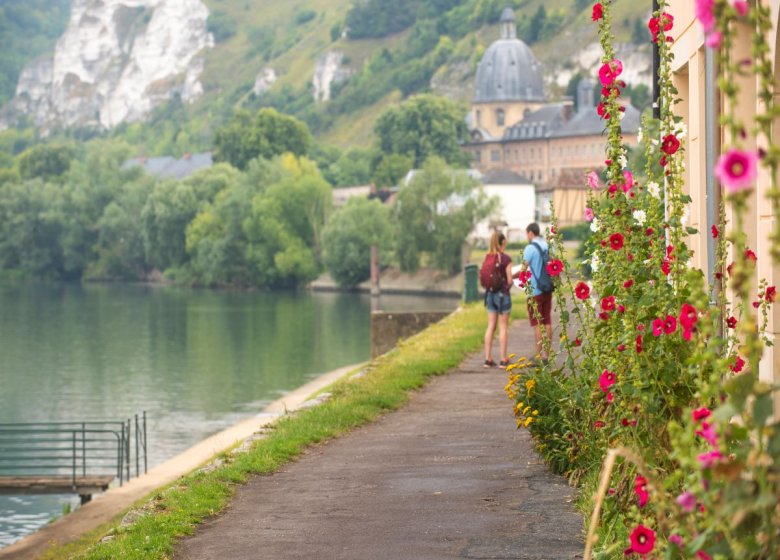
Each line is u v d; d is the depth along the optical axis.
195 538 11.95
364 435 18.66
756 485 4.77
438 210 165.62
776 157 4.52
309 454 17.12
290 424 19.38
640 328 8.95
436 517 12.21
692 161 17.12
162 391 71.69
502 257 26.81
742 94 12.12
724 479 4.83
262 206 176.88
